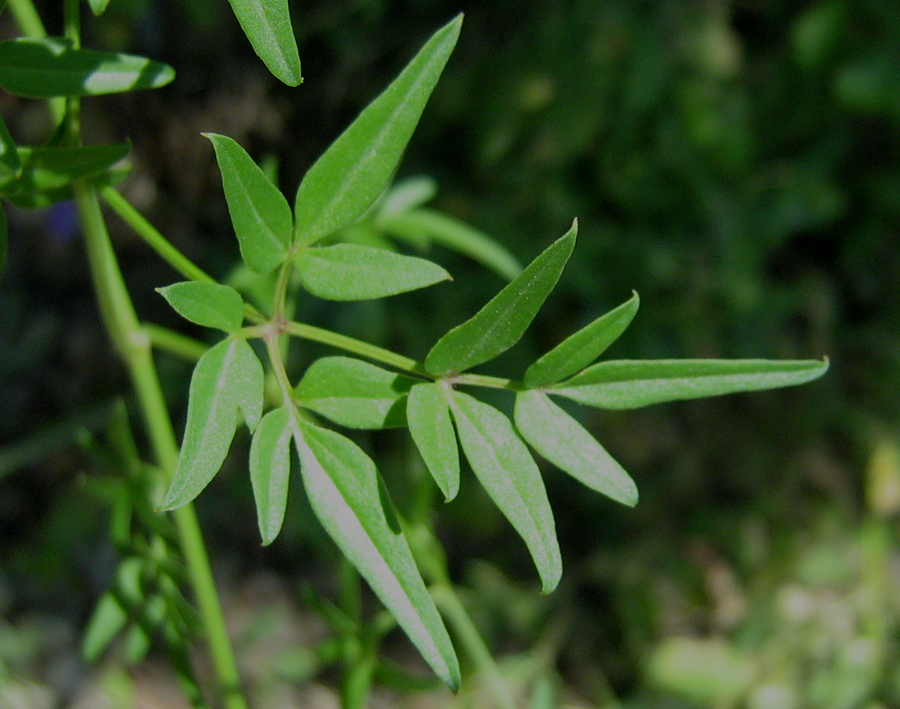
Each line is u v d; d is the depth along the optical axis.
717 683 0.88
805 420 0.92
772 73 0.82
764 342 0.87
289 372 0.78
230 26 0.75
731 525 0.92
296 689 0.84
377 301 0.79
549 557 0.32
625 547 0.93
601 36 0.77
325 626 0.87
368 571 0.31
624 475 0.32
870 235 0.88
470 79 0.81
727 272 0.84
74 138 0.34
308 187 0.32
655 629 0.91
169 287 0.32
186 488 0.31
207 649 0.84
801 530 0.92
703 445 0.92
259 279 0.41
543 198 0.83
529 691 0.86
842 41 0.79
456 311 0.83
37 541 0.87
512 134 0.81
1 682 0.63
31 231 0.87
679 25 0.77
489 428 0.32
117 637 0.83
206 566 0.38
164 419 0.38
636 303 0.32
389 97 0.32
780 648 0.89
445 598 0.42
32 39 0.32
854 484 0.92
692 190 0.83
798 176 0.85
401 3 0.79
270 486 0.31
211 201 0.80
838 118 0.83
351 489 0.32
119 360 0.89
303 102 0.79
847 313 0.92
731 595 0.92
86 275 0.89
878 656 0.88
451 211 0.84
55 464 0.89
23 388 0.88
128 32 0.73
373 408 0.32
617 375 0.33
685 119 0.80
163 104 0.75
